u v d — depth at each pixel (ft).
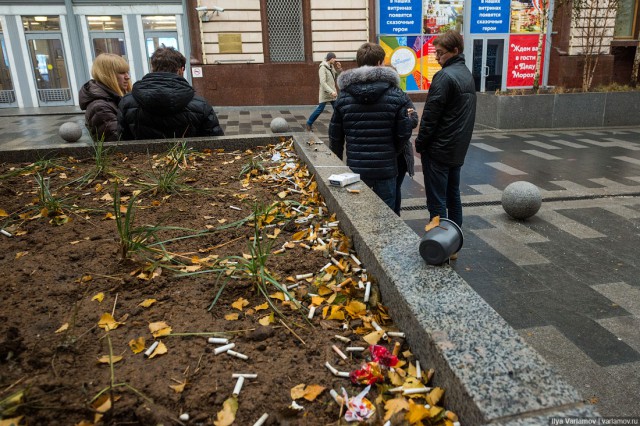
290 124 43.91
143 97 15.80
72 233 9.62
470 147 34.01
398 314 6.52
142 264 8.19
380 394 5.25
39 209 10.76
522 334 11.00
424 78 58.54
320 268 8.29
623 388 9.09
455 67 14.15
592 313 11.87
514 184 19.04
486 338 5.33
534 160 29.81
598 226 18.15
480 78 59.67
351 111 13.91
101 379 5.32
